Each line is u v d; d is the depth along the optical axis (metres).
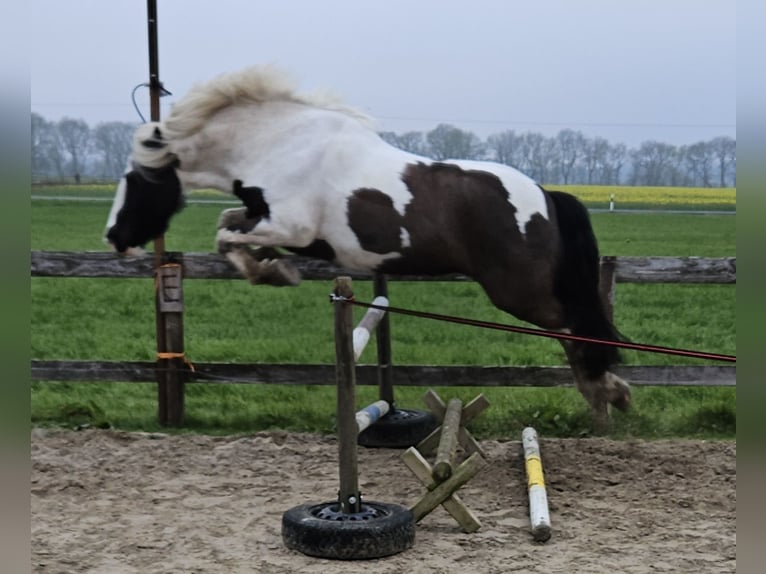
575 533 3.61
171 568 3.19
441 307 10.68
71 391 6.45
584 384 4.92
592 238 4.75
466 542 3.50
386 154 4.74
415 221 4.58
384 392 5.24
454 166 4.74
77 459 4.75
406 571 3.16
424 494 3.99
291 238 4.64
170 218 5.07
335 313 3.43
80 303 10.59
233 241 4.68
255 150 4.74
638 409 5.82
